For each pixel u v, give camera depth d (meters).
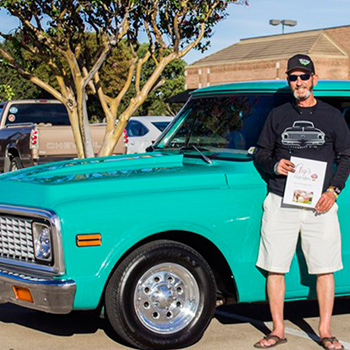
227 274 5.35
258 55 46.47
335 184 5.10
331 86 5.73
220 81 48.72
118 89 34.22
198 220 5.12
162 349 5.10
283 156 5.18
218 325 5.92
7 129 15.45
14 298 5.10
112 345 5.34
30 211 4.95
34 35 11.80
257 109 5.71
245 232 5.27
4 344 5.39
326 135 5.12
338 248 5.23
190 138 6.15
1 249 5.36
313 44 44.00
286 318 6.20
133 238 4.93
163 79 12.95
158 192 5.07
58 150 14.79
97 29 12.20
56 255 4.82
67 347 5.30
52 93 12.19
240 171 5.32
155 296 5.09
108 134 12.36
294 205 5.14
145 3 12.38
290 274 5.41
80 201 4.89
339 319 6.17
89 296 4.85
